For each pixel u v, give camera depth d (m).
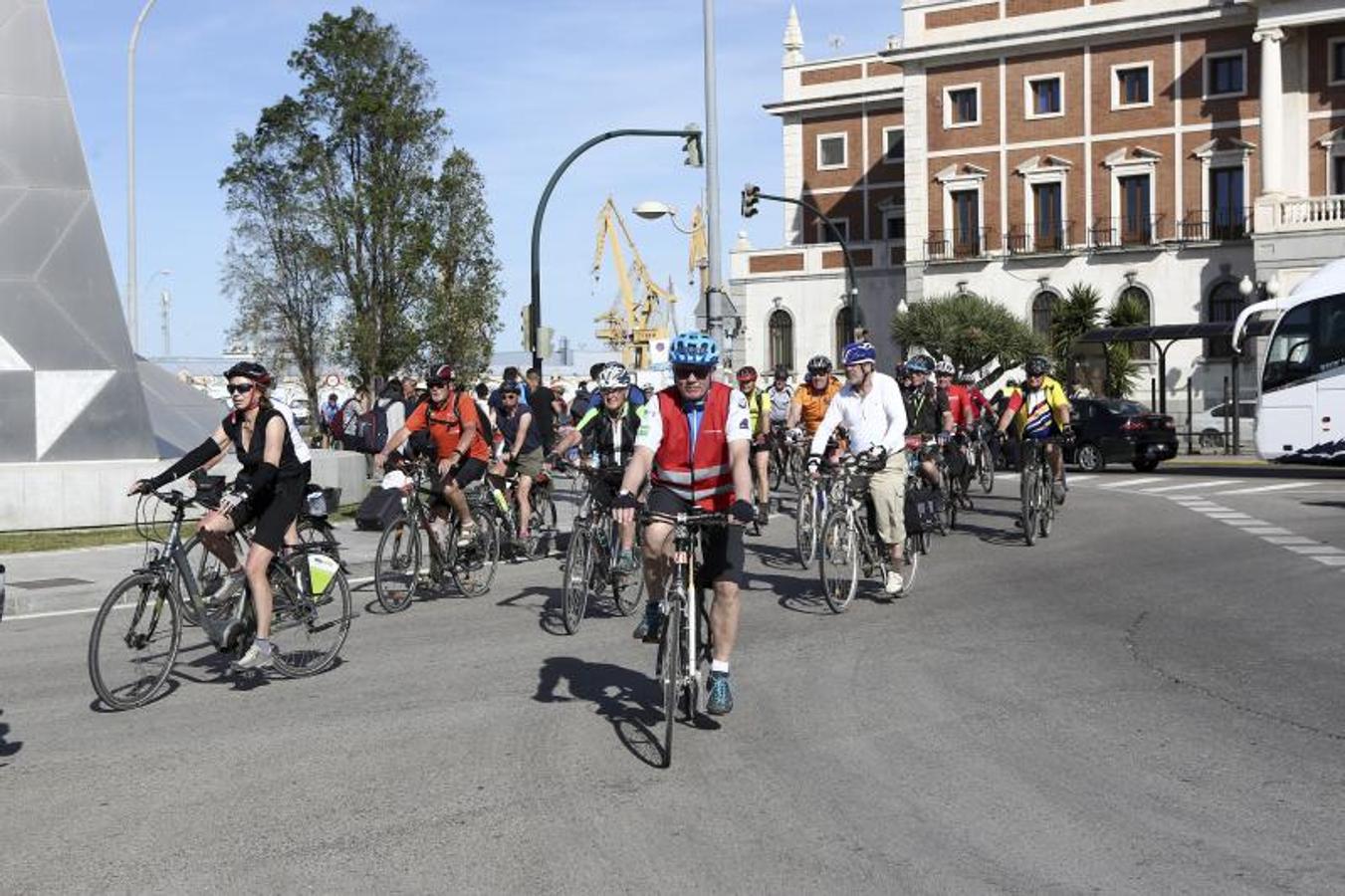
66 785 6.34
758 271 64.12
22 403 19.98
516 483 15.52
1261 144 50.16
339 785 6.25
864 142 65.56
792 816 5.69
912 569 12.48
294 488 8.55
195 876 5.07
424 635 10.48
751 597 12.33
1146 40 53.59
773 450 25.70
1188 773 6.35
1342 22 49.25
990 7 56.62
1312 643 9.70
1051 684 8.39
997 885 4.85
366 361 52.47
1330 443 25.75
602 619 11.28
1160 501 22.16
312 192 52.38
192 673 9.06
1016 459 17.22
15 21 20.47
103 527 19.17
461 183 52.72
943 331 49.56
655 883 4.90
